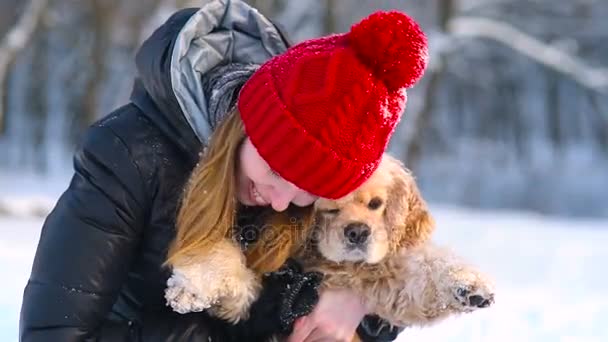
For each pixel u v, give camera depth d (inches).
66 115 1692.9
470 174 1721.2
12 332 311.6
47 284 160.6
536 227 951.0
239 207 178.1
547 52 1376.7
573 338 374.3
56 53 1662.2
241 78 170.4
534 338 367.2
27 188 1246.9
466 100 1800.0
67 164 1604.3
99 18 1385.3
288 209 182.1
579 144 1786.4
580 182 1684.3
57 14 1530.5
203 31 172.4
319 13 1485.0
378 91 157.9
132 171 164.4
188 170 169.6
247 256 180.2
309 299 187.2
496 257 703.1
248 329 184.1
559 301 477.7
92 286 161.0
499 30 1346.0
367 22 161.8
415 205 208.5
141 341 167.3
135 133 166.7
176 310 169.0
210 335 172.2
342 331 192.4
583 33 1680.6
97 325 164.6
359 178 160.2
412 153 1295.5
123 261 165.2
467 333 362.9
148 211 167.8
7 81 1625.2
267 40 182.4
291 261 195.2
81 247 161.0
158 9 1311.5
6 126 1684.3
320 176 156.0
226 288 171.0
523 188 1700.3
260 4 1229.1
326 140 153.9
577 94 1775.3
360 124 156.3
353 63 156.9
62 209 164.6
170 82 163.2
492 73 1770.4
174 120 167.3
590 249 766.5
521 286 557.6
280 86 156.4
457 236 829.2
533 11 1657.2
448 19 1291.8
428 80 1272.1
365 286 195.2
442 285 187.0
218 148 160.7
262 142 155.3
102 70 1403.8
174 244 165.9
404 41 159.6
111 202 163.0
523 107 1786.4
